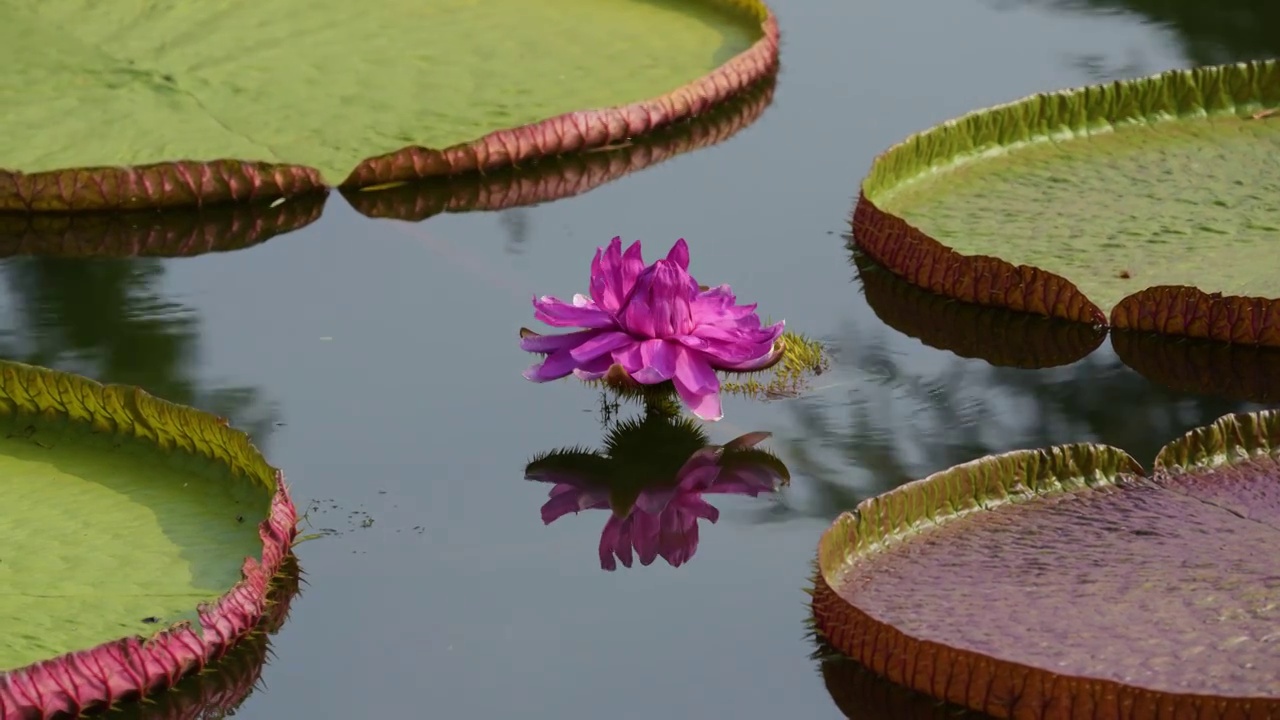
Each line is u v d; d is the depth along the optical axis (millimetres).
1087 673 3277
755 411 4770
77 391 4266
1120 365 4996
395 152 6488
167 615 3562
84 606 3557
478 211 6375
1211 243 5641
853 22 8586
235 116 6863
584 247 6020
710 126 7262
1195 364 4980
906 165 6266
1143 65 7711
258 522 3908
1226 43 7984
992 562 3709
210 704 3445
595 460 4527
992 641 3398
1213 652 3340
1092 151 6559
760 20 8070
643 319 4582
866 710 3410
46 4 7645
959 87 7586
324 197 6449
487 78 7391
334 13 7984
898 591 3605
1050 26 8398
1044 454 3998
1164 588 3576
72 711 3295
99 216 6242
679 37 8078
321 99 7062
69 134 6609
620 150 6984
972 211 6020
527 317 5441
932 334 5250
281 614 3781
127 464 4156
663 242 6027
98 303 5496
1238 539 3773
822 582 3643
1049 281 5238
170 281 5703
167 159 6426
